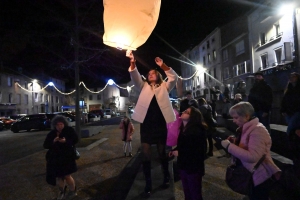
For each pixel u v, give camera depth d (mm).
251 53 28828
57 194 6383
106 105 81125
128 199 5102
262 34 26797
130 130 10445
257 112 7703
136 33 3395
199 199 4223
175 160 8844
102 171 8195
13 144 17219
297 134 3639
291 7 19781
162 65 4945
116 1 3287
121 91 88062
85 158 10133
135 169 8289
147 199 5047
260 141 3320
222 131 13422
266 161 3391
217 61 40656
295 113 6023
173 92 48656
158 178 6434
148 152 5094
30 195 6359
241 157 3324
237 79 33031
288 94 6398
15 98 48500
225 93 18906
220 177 7082
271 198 3246
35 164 9578
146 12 3314
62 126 5766
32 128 28078
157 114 5008
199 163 4191
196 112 4332
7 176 8031
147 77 5133
